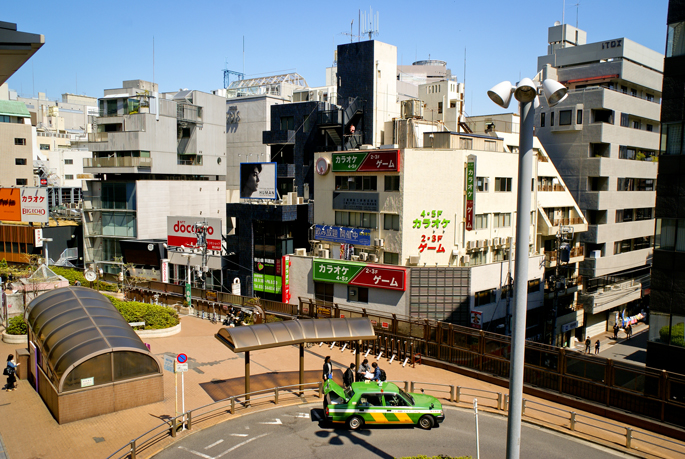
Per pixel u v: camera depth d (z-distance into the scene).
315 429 20.20
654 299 25.03
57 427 20.17
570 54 62.97
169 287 46.34
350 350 30.70
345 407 20.09
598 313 56.22
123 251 54.75
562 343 49.03
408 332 29.56
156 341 32.62
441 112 60.03
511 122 55.09
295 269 42.38
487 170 39.22
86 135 101.56
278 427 20.33
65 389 20.53
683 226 24.17
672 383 19.94
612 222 53.50
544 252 46.31
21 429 19.95
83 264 60.97
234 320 36.12
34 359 24.47
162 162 57.03
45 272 38.59
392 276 36.56
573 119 51.97
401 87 67.88
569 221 48.66
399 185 37.34
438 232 37.44
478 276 37.22
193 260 49.22
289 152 54.53
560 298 48.69
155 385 22.69
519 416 12.16
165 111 57.28
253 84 79.06
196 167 61.22
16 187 56.97
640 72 58.81
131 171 54.59
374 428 20.42
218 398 23.31
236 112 66.81
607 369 21.78
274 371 27.02
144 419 21.00
